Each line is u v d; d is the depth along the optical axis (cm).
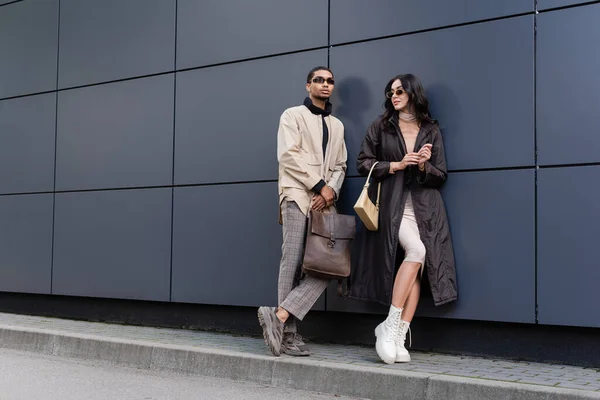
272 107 557
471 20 469
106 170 652
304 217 467
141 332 577
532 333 445
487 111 460
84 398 397
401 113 473
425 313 473
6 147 728
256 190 561
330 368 419
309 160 475
